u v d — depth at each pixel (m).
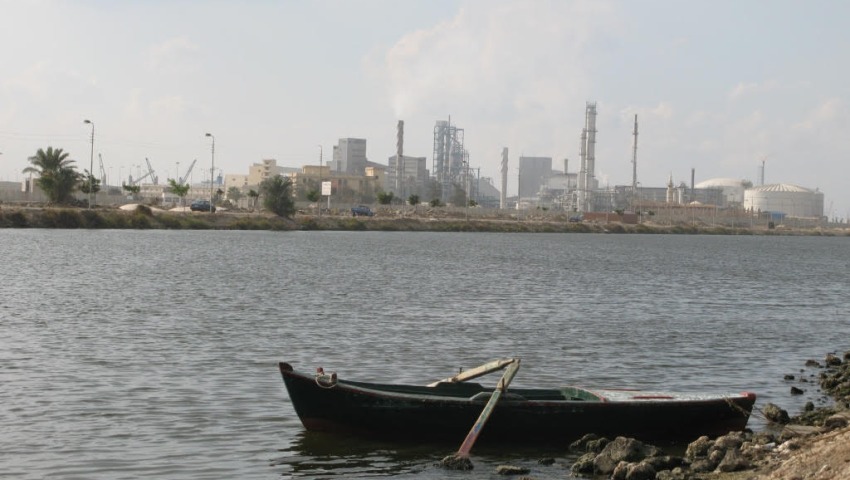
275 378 28.77
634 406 21.28
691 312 53.38
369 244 136.25
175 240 125.50
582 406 21.14
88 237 124.69
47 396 25.66
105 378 28.25
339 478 18.86
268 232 174.00
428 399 20.95
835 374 30.69
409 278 73.50
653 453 19.58
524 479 18.38
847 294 70.56
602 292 65.75
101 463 19.59
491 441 21.12
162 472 19.08
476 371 22.11
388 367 32.00
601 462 19.17
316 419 21.39
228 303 50.56
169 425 22.69
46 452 20.30
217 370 29.95
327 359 33.09
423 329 41.91
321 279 69.88
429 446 21.09
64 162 167.62
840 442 18.30
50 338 36.06
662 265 106.06
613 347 37.88
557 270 90.06
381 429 21.14
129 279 64.69
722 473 18.17
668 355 36.12
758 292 70.25
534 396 22.56
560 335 41.19
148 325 40.53
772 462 18.38
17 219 146.12
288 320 43.75
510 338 39.75
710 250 160.75
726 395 22.47
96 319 42.12
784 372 32.78
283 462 19.83
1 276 64.62
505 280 74.50
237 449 20.72
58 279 63.38
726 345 39.34
